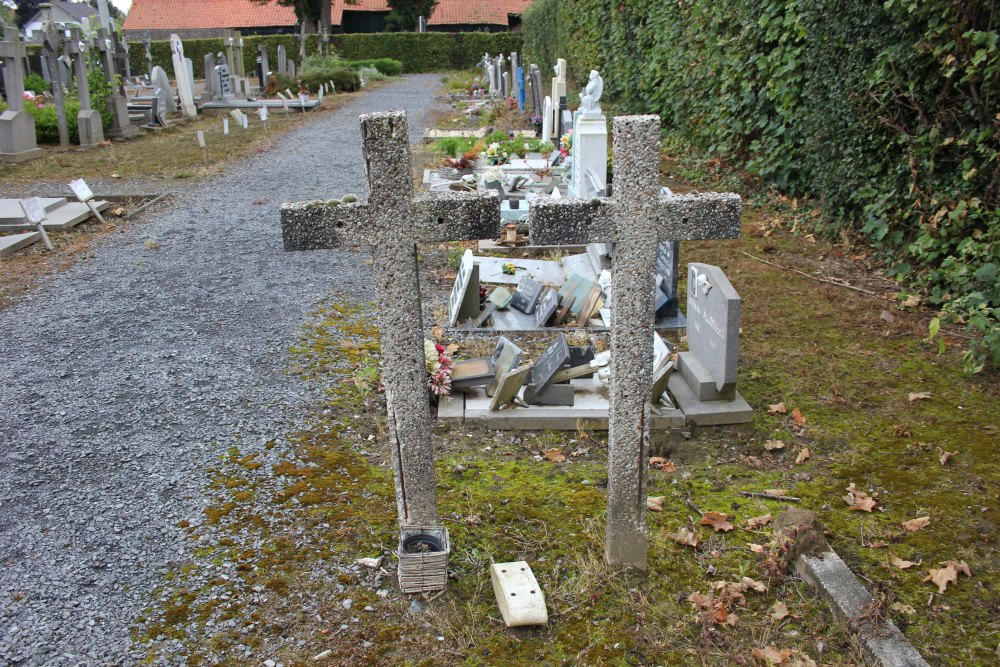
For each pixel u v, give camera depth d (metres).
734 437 5.48
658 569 4.10
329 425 5.57
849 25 8.69
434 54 47.25
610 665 3.48
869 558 4.17
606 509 4.43
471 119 22.11
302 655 3.54
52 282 8.73
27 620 3.76
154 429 5.55
